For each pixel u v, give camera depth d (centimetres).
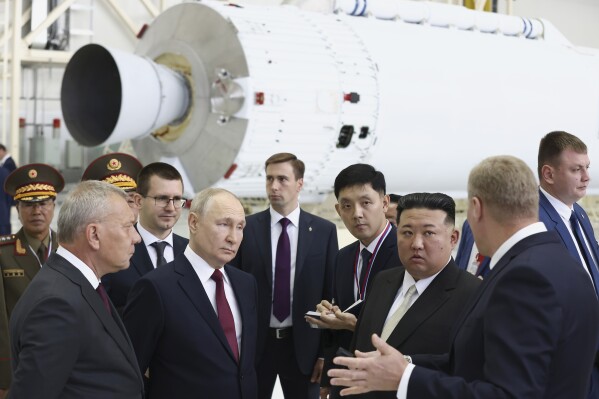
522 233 218
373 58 658
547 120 783
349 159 649
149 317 280
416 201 271
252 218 414
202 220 288
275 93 578
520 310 201
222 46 588
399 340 269
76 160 1017
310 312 328
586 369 209
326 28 656
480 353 216
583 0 1398
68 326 224
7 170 792
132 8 1064
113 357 238
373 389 217
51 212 376
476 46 751
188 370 281
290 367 405
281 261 404
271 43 595
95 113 622
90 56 614
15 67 899
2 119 966
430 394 207
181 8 616
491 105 735
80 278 238
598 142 830
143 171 359
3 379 365
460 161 732
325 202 695
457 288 269
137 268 351
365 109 639
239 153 577
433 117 693
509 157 225
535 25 842
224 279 302
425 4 755
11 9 984
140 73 588
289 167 401
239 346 297
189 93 610
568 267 211
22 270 368
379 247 352
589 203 1015
